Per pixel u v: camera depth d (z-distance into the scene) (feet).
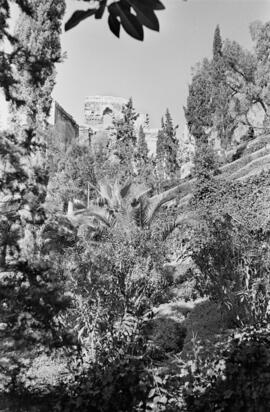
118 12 2.93
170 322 26.63
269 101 106.73
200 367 15.29
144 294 24.36
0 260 24.49
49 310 21.98
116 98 204.23
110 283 22.79
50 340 21.61
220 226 28.81
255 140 109.29
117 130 147.13
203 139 112.68
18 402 17.11
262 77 107.34
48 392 17.71
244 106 110.52
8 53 23.99
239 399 13.70
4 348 21.91
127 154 126.52
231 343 15.62
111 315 21.58
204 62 122.52
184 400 14.10
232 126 112.16
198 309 29.01
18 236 26.81
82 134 166.30
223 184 57.93
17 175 27.61
